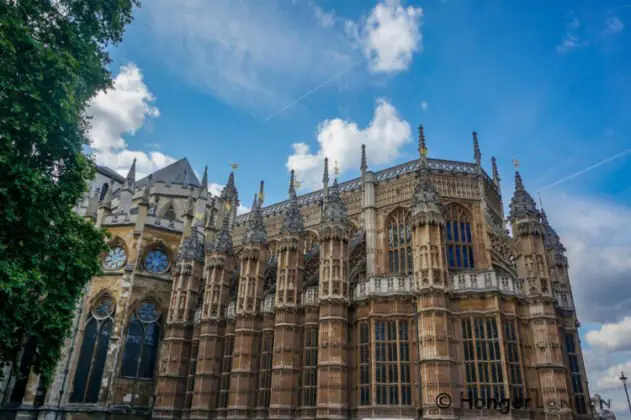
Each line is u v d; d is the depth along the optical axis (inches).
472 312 1389.0
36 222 782.5
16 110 714.8
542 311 1366.9
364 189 1884.8
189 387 1932.8
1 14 721.0
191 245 2203.5
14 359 861.2
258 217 1973.4
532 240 1448.1
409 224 1748.3
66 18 888.9
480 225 1706.4
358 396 1444.4
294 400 1553.9
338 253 1603.1
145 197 2391.7
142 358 2146.9
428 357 1328.7
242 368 1707.7
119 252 2330.2
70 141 839.1
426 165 1699.1
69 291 906.7
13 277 697.0
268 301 1761.8
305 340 1611.7
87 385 2057.1
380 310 1488.7
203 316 1941.4
